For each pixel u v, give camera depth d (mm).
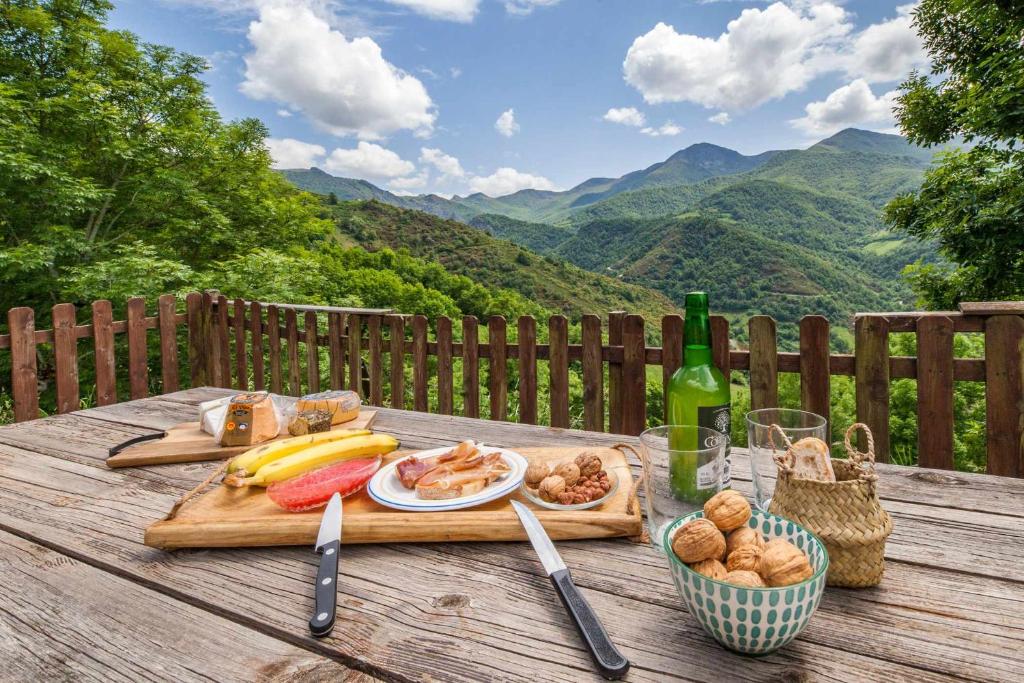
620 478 1078
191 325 4703
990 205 8992
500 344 3631
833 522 737
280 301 7523
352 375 4211
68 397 3865
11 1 9273
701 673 609
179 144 9703
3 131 7859
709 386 967
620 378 3314
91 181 9109
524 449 1336
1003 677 589
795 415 931
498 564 850
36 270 8312
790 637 597
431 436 1540
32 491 1187
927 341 2572
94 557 904
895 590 757
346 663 645
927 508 1022
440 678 612
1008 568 806
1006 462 2488
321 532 880
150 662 655
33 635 713
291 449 1211
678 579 639
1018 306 2385
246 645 683
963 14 9570
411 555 883
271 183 11953
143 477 1263
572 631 686
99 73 9703
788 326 99062
